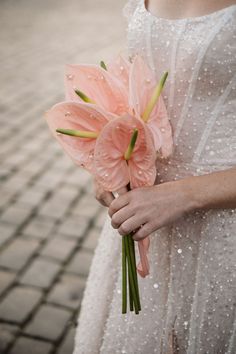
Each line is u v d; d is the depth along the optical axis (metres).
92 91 0.76
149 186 0.74
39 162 2.64
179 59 0.75
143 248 0.78
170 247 0.83
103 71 0.74
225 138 0.75
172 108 0.78
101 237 0.98
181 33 0.74
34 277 1.72
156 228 0.74
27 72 4.30
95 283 0.95
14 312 1.55
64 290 1.67
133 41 0.81
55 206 2.20
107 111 0.75
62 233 1.99
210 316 0.80
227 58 0.72
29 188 2.35
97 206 2.22
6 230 1.99
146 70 0.75
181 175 0.79
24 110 3.40
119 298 0.89
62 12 7.80
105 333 0.90
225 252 0.78
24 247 1.88
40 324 1.51
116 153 0.72
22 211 2.14
